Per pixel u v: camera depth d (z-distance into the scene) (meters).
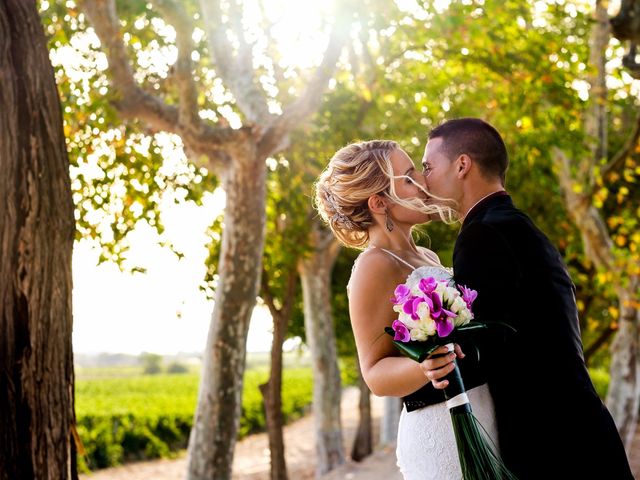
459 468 2.53
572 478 2.44
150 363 72.50
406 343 2.34
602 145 10.89
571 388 2.49
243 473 17.91
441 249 14.23
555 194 13.95
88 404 23.64
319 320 14.38
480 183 2.72
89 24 8.13
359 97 11.36
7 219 2.98
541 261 2.54
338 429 14.37
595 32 9.63
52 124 3.11
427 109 11.49
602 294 15.34
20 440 2.99
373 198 2.73
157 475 18.34
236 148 8.02
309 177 11.08
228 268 8.68
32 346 3.02
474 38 9.08
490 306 2.48
